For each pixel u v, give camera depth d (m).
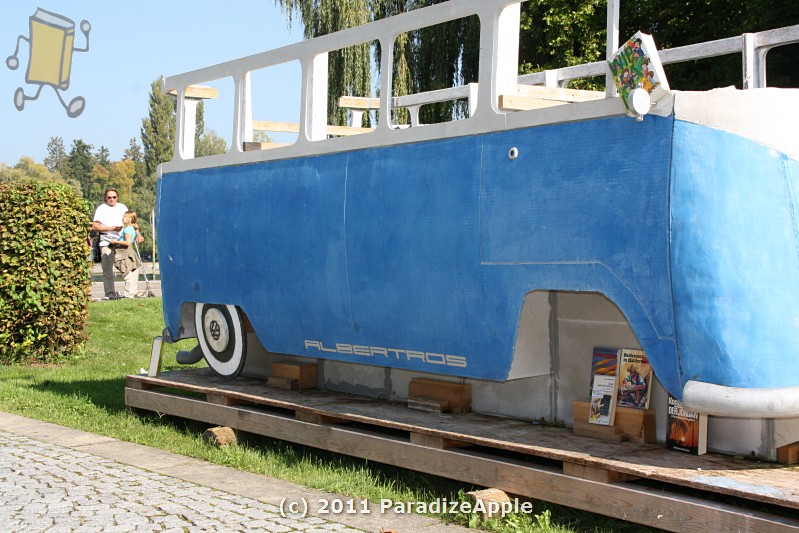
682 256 4.61
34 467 6.42
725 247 4.54
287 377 7.72
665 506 4.45
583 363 5.71
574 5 19.44
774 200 4.56
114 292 17.66
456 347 5.84
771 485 4.29
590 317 5.66
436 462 5.64
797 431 4.72
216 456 6.77
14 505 5.39
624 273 4.86
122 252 17.64
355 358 6.65
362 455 6.15
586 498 4.81
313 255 6.85
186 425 8.20
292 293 7.08
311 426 6.55
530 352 5.70
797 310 4.55
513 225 5.42
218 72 7.92
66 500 5.51
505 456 5.84
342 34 6.66
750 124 4.60
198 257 8.10
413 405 6.54
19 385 10.20
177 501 5.51
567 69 7.36
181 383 8.08
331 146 6.74
